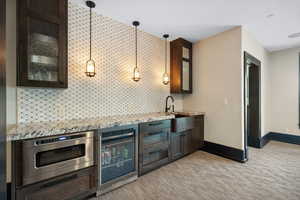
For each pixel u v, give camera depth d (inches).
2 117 34.8
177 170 98.8
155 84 132.3
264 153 130.5
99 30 97.3
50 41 71.2
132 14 97.8
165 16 99.7
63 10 73.5
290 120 160.6
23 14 63.1
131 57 114.7
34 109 75.4
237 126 113.7
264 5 86.5
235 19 102.9
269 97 172.7
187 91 141.5
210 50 132.2
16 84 67.4
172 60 141.6
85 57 91.6
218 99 126.0
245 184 82.0
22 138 53.2
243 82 113.0
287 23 108.5
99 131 72.2
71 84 86.6
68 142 62.4
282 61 165.9
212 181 85.2
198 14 96.7
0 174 34.6
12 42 69.0
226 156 119.8
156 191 76.2
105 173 76.2
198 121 131.0
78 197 66.2
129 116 102.5
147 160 95.0
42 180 57.2
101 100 98.8
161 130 101.7
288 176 90.6
